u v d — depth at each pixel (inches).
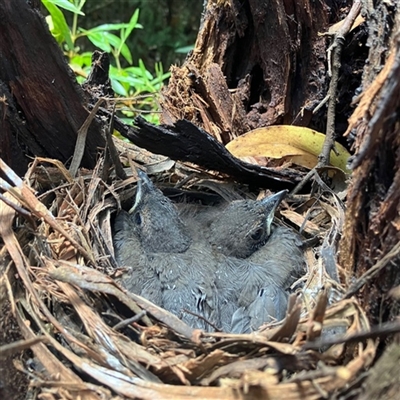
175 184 10.4
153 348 6.6
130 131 9.1
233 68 11.6
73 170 9.2
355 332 5.5
